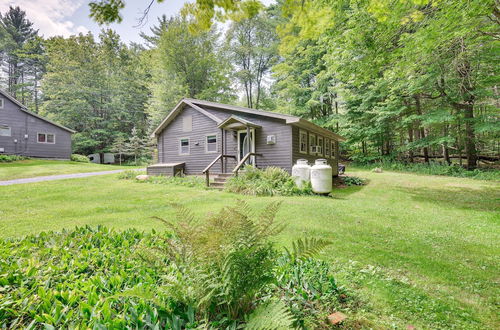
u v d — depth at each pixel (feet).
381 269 9.06
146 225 14.83
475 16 15.25
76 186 29.76
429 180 38.06
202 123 41.22
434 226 15.01
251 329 4.43
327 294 6.76
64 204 20.94
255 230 5.85
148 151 85.66
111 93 91.45
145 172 45.21
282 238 12.23
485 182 35.09
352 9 20.25
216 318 5.22
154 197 24.35
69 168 50.11
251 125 33.47
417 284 8.02
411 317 6.31
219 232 5.38
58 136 65.51
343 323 5.95
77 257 8.08
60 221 15.78
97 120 89.56
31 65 105.70
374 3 8.48
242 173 31.40
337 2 18.01
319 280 7.22
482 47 21.18
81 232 11.05
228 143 38.29
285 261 7.91
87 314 5.13
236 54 83.71
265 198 23.95
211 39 76.84
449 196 26.58
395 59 21.22
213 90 75.77
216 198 23.84
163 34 73.20
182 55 74.08
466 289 7.77
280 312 4.44
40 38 102.32
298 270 7.29
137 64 97.04
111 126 89.04
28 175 39.29
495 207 21.17
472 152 43.62
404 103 51.93
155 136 46.65
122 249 9.11
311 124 35.24
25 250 8.75
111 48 94.17
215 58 77.97
